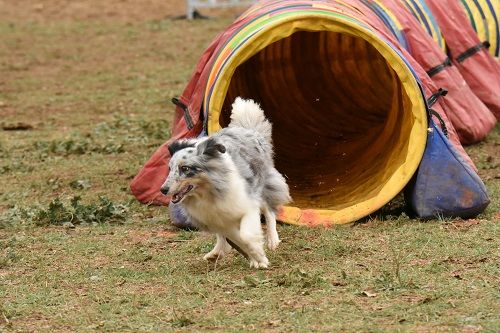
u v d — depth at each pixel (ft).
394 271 31.32
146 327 27.30
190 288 30.81
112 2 124.67
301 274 31.04
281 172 47.32
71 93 81.25
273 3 42.65
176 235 38.63
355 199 40.68
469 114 52.24
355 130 52.01
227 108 47.44
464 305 27.43
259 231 32.42
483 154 50.90
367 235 36.65
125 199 45.73
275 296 29.43
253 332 26.18
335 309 27.76
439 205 38.32
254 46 38.63
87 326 27.66
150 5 123.03
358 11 43.75
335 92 55.01
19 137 64.54
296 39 54.19
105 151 57.67
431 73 50.42
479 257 32.45
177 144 32.22
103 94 79.92
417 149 38.63
